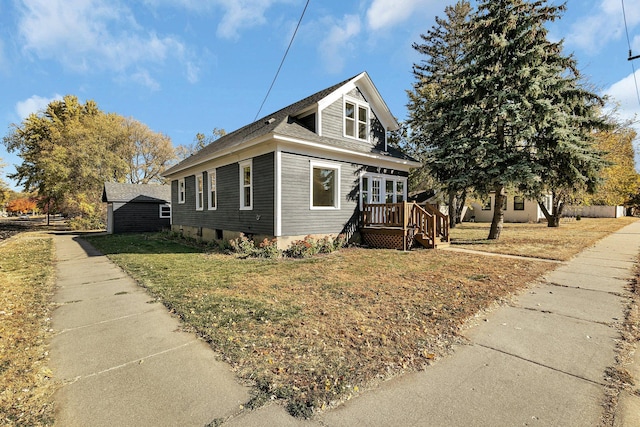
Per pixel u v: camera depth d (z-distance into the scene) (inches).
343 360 115.6
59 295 211.5
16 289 226.2
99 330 148.7
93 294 212.8
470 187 487.2
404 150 908.6
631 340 133.4
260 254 350.9
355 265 295.3
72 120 1222.3
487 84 431.5
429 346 127.8
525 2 427.5
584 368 111.1
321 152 405.4
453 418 84.4
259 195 391.2
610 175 681.6
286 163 370.0
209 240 522.9
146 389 99.4
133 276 265.3
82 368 113.3
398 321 153.5
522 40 416.2
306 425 81.7
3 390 98.4
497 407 89.3
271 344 129.1
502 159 415.8
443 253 365.4
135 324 155.9
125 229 858.1
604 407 89.0
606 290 208.4
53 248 492.4
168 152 1456.7
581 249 381.1
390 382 102.0
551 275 250.2
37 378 106.0
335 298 191.6
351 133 457.1
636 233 568.7
